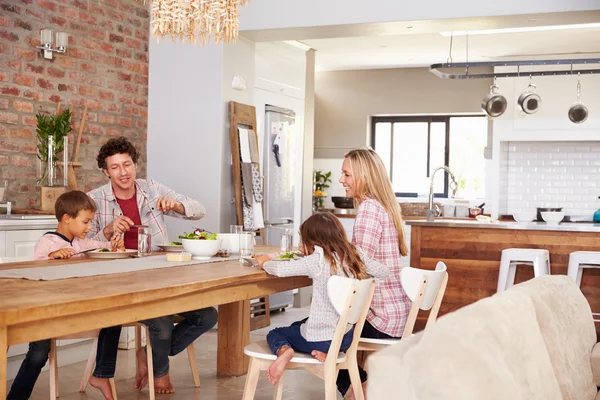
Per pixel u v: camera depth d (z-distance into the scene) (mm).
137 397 4102
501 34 7762
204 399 4117
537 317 2541
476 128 10219
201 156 6305
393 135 10539
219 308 4699
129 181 4105
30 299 2322
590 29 7441
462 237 6125
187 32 3816
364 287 3164
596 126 8539
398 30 6125
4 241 4520
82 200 3713
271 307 6941
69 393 4148
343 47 8625
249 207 6320
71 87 5836
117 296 2473
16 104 5391
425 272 3480
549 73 6594
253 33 6312
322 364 3207
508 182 9148
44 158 5371
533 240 5969
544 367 2145
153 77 6488
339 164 10445
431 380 1619
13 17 5352
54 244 3660
